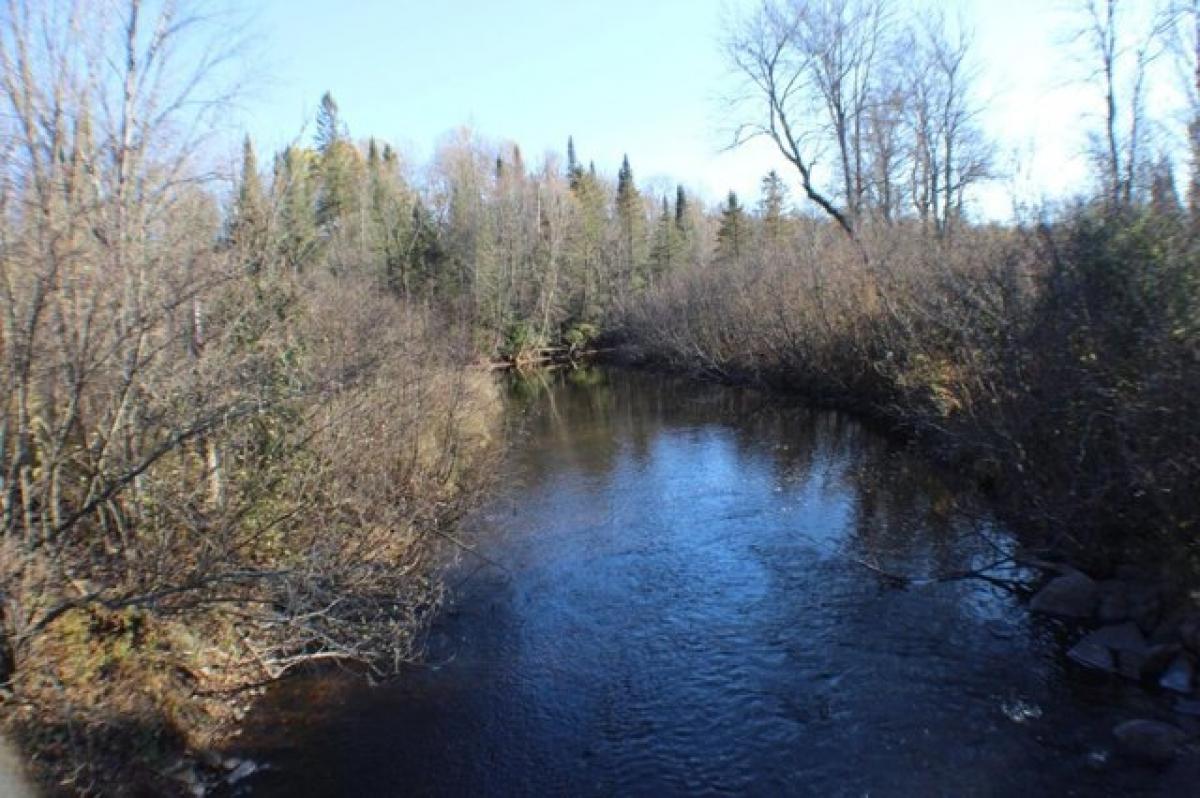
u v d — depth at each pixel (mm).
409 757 6301
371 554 9125
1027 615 7965
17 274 5320
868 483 13555
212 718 6656
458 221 45531
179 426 6555
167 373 6777
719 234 53406
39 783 4883
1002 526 10430
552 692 7234
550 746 6398
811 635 8031
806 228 29078
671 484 14609
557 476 15836
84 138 5836
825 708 6699
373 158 50812
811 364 23109
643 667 7617
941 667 7188
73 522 5551
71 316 5562
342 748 6430
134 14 6133
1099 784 5469
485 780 6008
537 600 9406
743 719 6637
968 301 11164
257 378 7160
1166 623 6945
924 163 29016
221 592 7148
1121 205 8305
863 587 9117
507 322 44875
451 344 17453
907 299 15820
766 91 26406
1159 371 6934
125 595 6117
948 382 13438
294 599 6895
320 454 8961
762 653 7742
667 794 5750
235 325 7312
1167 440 6855
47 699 5312
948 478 13195
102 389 6227
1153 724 5828
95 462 6258
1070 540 8492
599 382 35031
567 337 49688
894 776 5766
